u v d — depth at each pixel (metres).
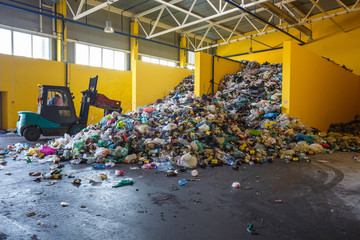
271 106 9.65
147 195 3.65
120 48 17.23
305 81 10.20
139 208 3.17
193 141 6.09
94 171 4.98
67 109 9.60
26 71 12.55
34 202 3.34
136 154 6.02
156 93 15.77
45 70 13.20
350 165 5.79
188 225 2.72
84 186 4.04
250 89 12.10
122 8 16.31
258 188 4.04
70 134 9.58
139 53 18.16
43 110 9.16
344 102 14.11
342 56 15.66
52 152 6.39
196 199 3.51
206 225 2.72
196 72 12.36
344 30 15.48
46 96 9.22
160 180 4.42
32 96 12.78
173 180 4.42
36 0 13.26
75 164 5.55
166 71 16.42
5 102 12.16
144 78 15.05
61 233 2.53
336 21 15.77
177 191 3.84
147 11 16.42
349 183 4.36
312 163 5.98
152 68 15.48
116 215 2.96
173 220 2.84
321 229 2.64
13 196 3.56
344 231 2.60
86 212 3.04
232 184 4.20
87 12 12.27
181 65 20.84
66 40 14.39
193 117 7.65
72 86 14.22
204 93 12.55
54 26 13.96
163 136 6.54
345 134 11.47
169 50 20.27
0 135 10.79
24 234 2.50
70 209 3.13
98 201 3.40
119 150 5.86
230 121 8.54
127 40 17.58
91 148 6.19
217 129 7.15
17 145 7.67
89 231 2.57
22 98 12.47
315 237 2.48
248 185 4.18
